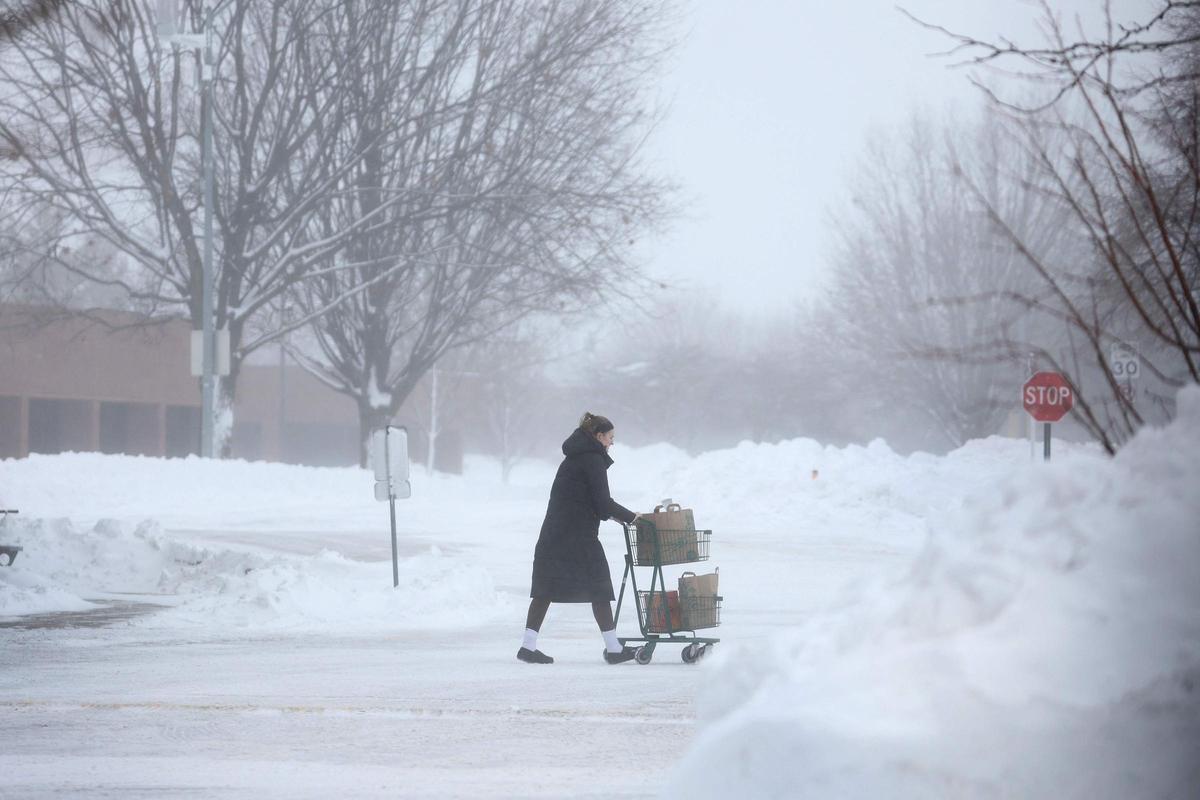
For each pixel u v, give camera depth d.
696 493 117.38
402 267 163.38
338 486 149.12
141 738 28.55
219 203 155.62
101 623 52.91
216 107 157.88
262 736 28.83
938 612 13.48
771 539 95.50
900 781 12.17
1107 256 18.72
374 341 179.12
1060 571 13.30
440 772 24.88
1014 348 19.89
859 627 13.99
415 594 58.16
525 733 29.22
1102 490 13.97
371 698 34.56
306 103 155.62
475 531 102.50
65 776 24.53
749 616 55.56
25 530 72.75
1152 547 13.20
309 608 55.47
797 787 12.45
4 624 52.41
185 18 148.75
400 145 159.75
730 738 12.98
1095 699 12.33
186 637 49.41
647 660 42.62
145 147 151.75
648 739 28.47
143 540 72.50
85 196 152.62
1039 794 12.16
